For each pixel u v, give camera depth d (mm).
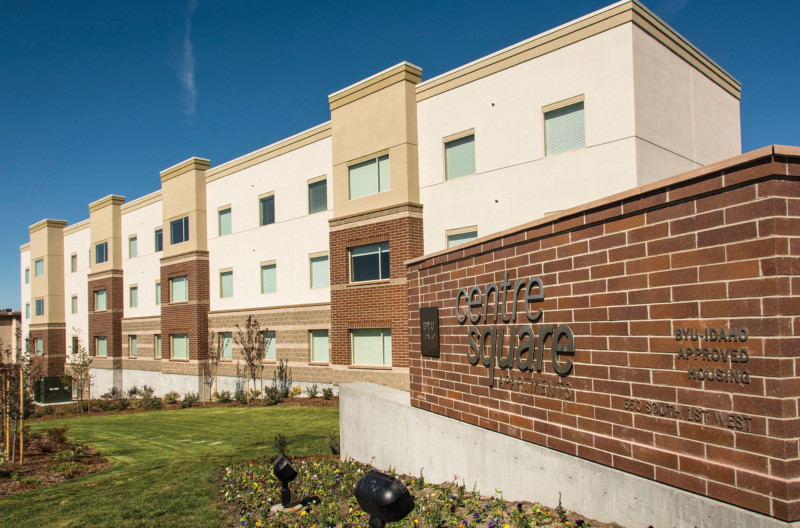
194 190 30516
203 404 26734
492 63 17688
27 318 51062
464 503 7711
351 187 21609
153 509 9250
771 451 4355
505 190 17234
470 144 18484
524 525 6121
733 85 19172
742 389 4590
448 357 9266
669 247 5270
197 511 9047
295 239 25344
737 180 4660
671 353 5230
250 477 10789
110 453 15242
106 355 39812
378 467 11242
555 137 16266
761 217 4477
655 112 15289
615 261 5871
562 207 15891
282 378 25719
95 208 41562
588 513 6145
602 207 6035
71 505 9727
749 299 4547
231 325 28609
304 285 24891
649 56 15281
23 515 9281
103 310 40281
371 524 5027
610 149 14945
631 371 5660
